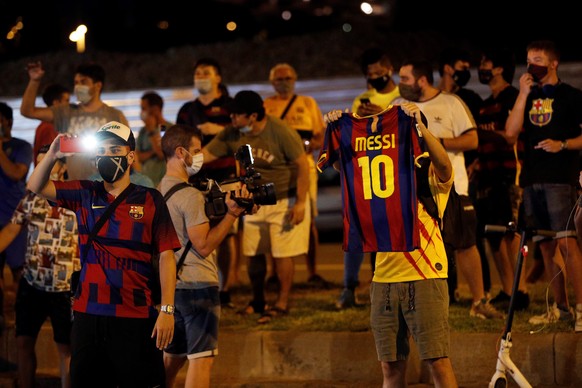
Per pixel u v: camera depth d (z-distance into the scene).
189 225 5.67
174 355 5.96
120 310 5.08
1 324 7.25
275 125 7.51
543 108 6.67
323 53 15.45
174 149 5.83
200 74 8.24
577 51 16.75
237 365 6.91
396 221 5.31
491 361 6.39
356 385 6.53
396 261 5.34
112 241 5.08
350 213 5.45
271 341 6.86
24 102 7.69
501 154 7.48
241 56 15.93
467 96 7.79
